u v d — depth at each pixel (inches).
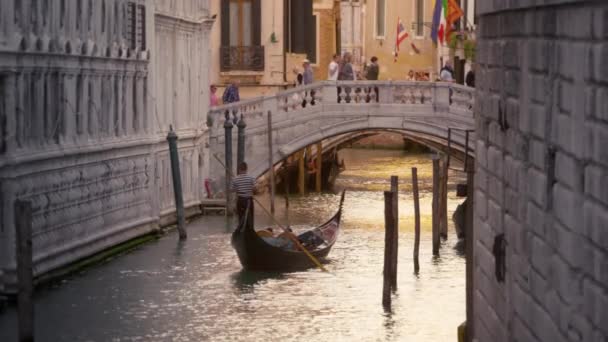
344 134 2161.7
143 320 1147.9
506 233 586.2
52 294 1230.9
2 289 1137.4
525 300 542.6
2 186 1138.7
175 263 1424.7
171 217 1699.1
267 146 1936.5
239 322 1150.3
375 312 1193.4
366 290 1296.8
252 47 2331.4
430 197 2164.1
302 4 2460.6
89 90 1375.5
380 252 1544.0
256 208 2006.6
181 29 1755.7
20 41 1152.8
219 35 2332.7
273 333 1108.5
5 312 1123.9
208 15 1920.5
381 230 1747.0
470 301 818.8
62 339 1065.5
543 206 506.3
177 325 1132.5
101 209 1403.8
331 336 1097.4
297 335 1101.1
